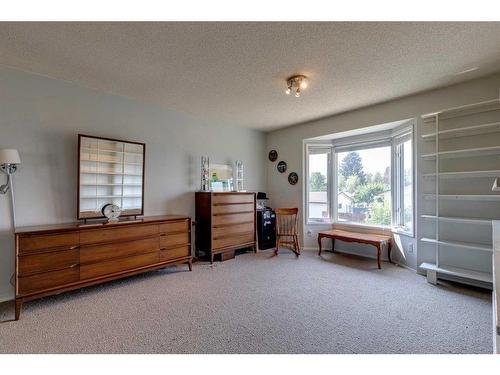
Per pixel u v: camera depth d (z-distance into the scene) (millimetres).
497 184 2104
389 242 3893
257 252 4586
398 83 2973
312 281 3109
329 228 4777
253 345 1834
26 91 2693
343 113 4145
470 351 1748
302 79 2814
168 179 3912
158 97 3447
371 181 4375
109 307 2418
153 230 3166
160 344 1848
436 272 2971
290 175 5039
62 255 2469
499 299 958
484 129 2842
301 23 1893
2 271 2553
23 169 2680
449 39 2094
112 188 3252
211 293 2752
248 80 2898
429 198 3213
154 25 1920
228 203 4129
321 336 1941
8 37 2072
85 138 3014
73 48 2246
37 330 2027
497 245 1636
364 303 2498
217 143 4594
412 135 3463
